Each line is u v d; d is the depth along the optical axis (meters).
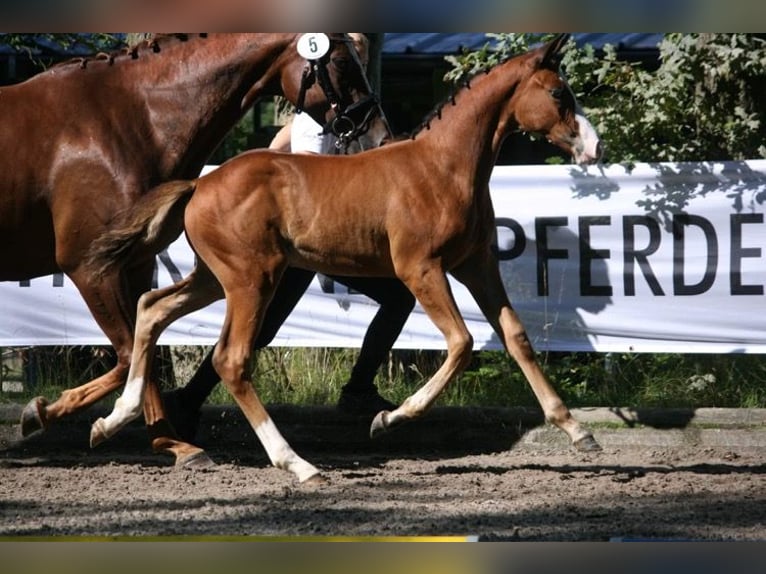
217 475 10.94
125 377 10.84
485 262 11.00
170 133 11.08
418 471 11.15
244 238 10.48
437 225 10.45
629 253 13.09
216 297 11.00
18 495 10.00
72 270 10.84
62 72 11.05
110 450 12.54
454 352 10.36
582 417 12.58
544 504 9.48
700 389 13.36
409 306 12.26
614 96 14.67
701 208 12.99
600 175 13.09
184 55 11.22
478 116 10.65
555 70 10.70
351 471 11.11
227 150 19.91
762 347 12.95
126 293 10.78
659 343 13.08
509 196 13.20
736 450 12.23
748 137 14.58
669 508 9.30
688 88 14.67
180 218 10.71
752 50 14.16
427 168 10.57
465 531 8.45
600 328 13.12
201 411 12.59
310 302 13.34
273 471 11.20
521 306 13.21
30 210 10.85
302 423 12.63
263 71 11.44
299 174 10.66
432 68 20.09
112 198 10.77
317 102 11.45
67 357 14.16
